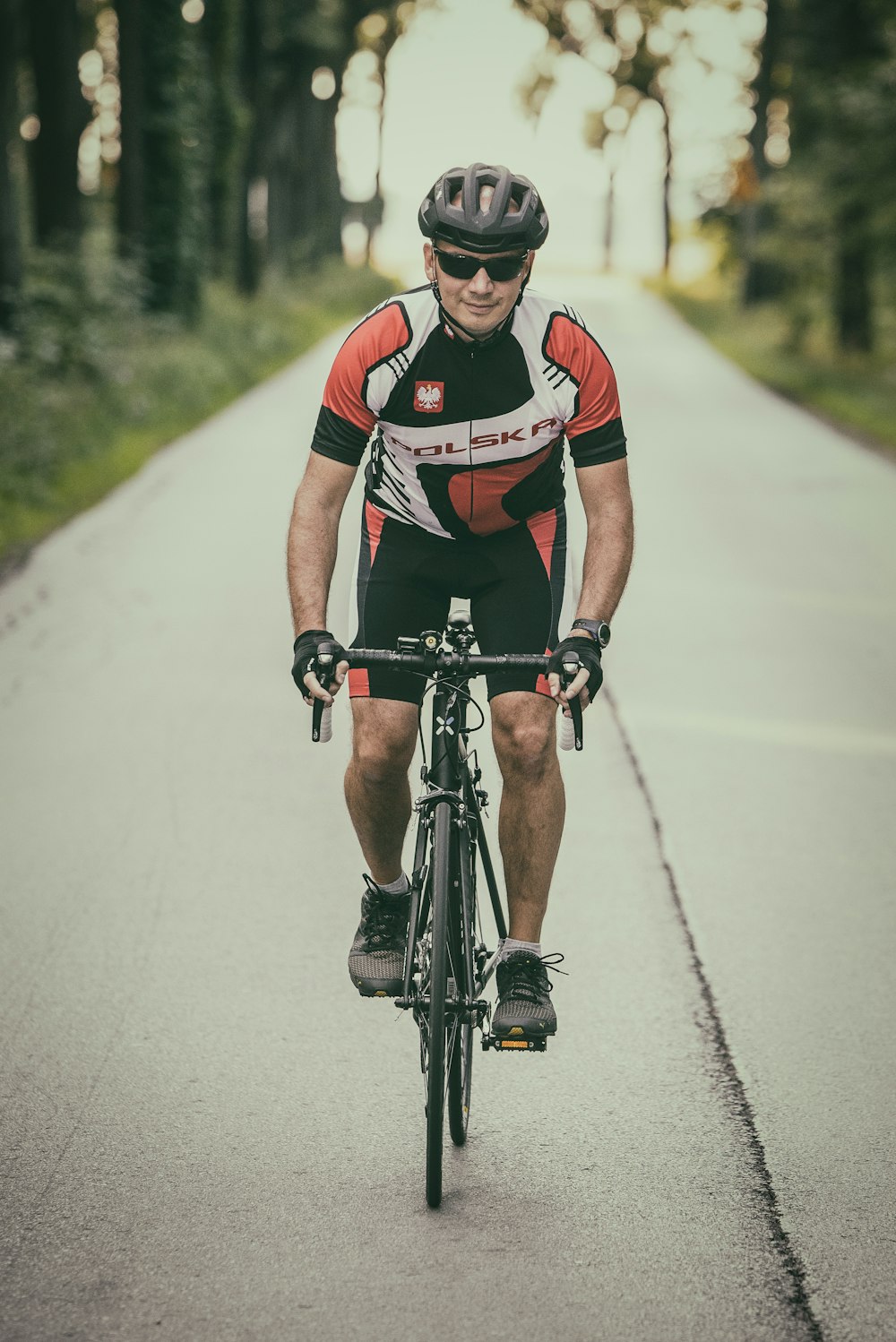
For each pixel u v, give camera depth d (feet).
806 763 37.81
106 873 30.17
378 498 21.48
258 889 29.55
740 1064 23.17
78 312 107.65
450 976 20.26
